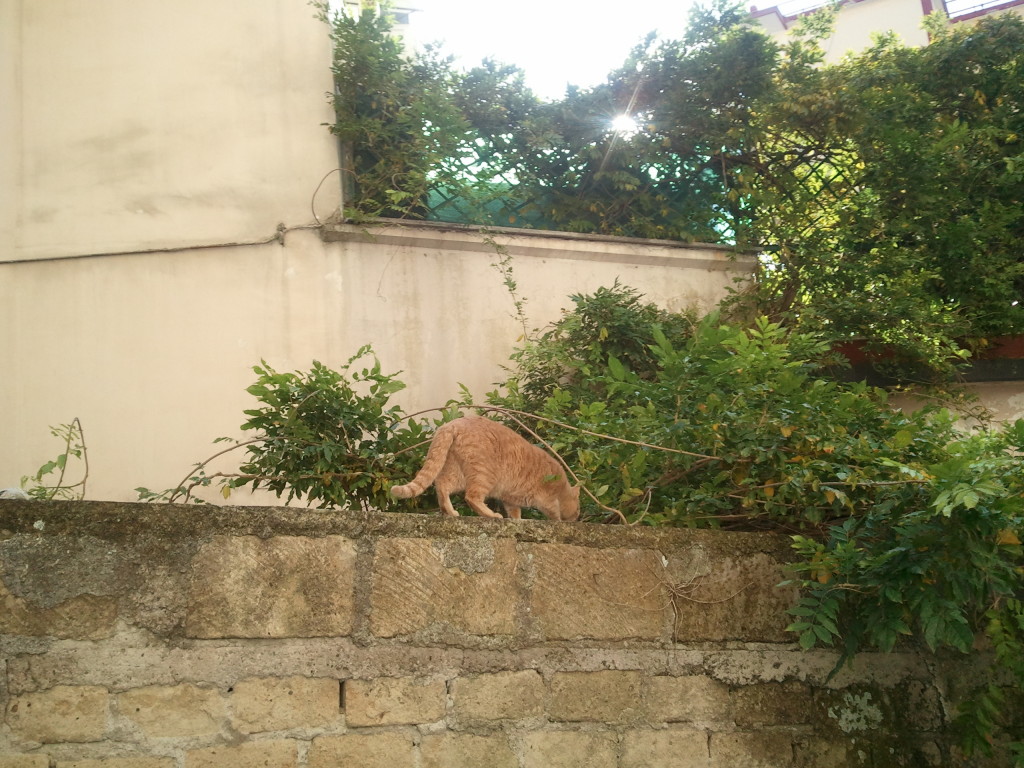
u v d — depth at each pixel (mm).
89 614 2412
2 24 5750
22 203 5516
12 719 2316
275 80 5855
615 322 5465
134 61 5793
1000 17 6324
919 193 5871
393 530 2715
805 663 3066
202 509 2555
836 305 5504
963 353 5402
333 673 2570
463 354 5656
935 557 2805
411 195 5688
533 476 3406
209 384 5363
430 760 2604
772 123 6234
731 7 6273
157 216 5566
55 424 5230
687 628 2959
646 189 6344
